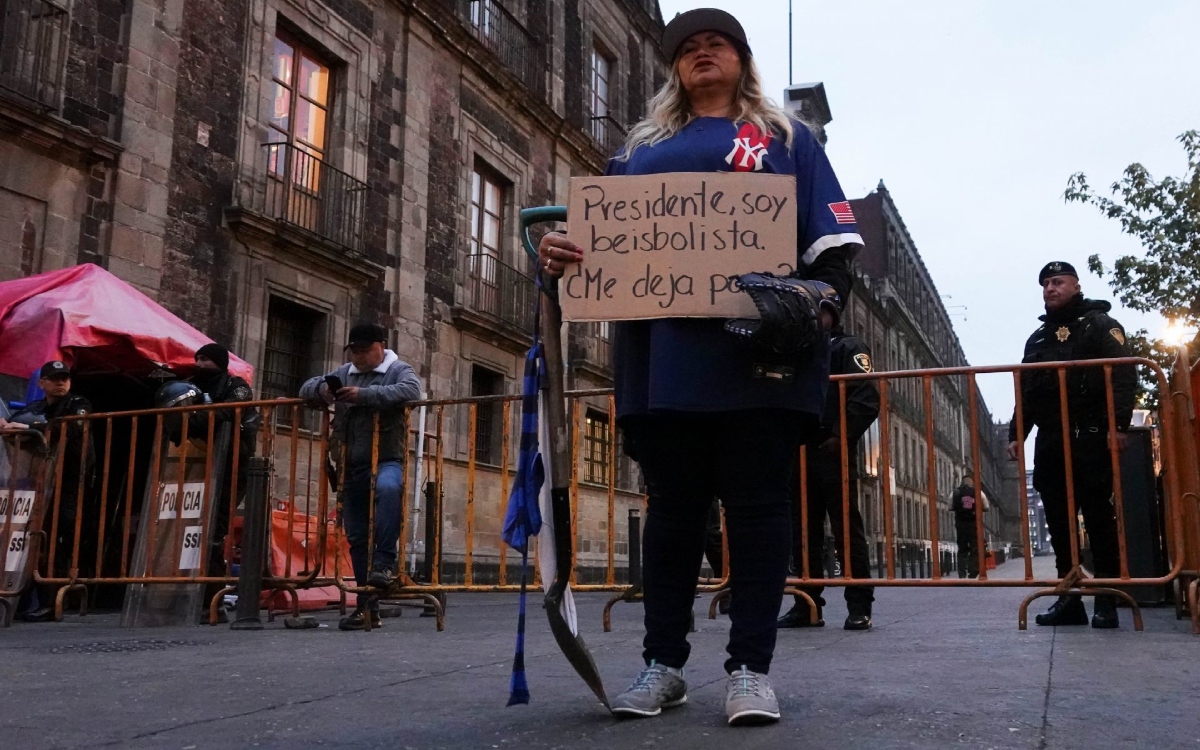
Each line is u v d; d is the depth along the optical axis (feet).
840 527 16.90
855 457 16.70
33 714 7.68
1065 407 15.07
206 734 6.82
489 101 52.39
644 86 73.82
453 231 48.19
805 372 7.32
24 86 28.53
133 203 31.50
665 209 7.55
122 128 31.32
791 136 7.95
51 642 14.12
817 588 17.08
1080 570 14.70
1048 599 26.40
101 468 23.93
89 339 23.22
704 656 11.55
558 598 7.32
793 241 7.42
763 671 7.14
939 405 160.66
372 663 10.91
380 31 43.98
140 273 31.53
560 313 7.98
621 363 7.81
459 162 49.24
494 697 8.34
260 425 21.71
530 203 56.13
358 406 17.34
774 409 7.18
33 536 18.66
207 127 34.58
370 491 17.08
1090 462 15.81
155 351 24.45
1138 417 25.50
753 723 6.86
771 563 7.32
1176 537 14.32
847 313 121.19
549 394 7.77
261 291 36.04
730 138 7.79
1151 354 52.85
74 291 24.20
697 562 7.86
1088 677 9.16
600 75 68.23
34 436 18.94
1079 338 16.05
